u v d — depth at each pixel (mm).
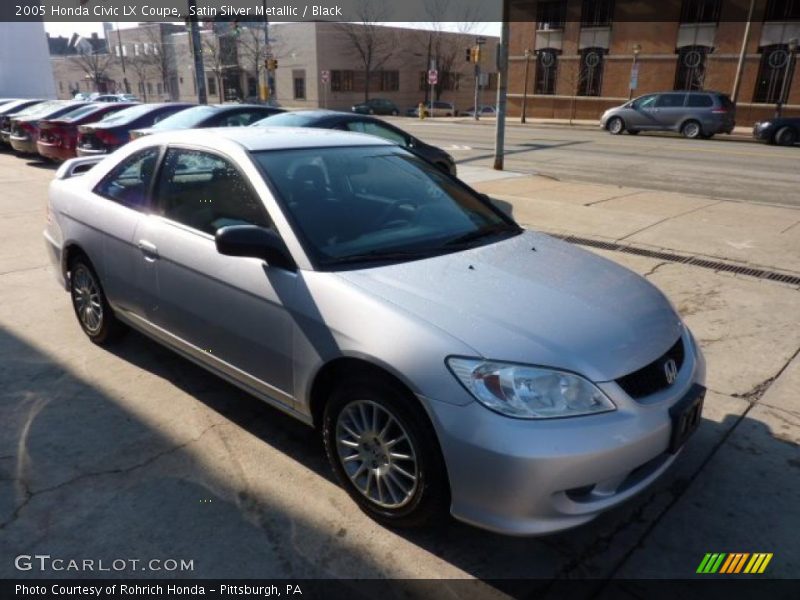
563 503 2354
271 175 3242
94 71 76438
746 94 29953
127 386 3928
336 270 2875
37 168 13742
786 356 4367
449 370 2396
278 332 2959
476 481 2367
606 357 2510
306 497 2947
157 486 2992
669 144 20797
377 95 58844
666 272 6148
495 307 2654
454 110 50125
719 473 3139
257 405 3729
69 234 4355
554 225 7988
